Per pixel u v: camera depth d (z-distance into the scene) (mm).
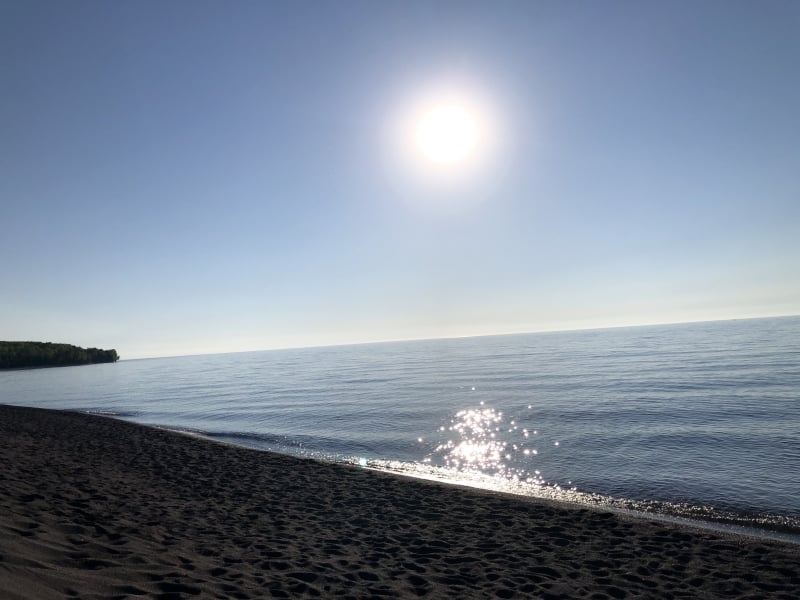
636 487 12859
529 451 17625
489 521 9711
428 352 123562
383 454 18203
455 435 21125
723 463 14438
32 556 4680
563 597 6293
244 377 69312
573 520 9789
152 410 34062
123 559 5410
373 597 5695
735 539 8695
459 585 6488
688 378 35250
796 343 67438
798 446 15695
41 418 24844
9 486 8688
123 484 11180
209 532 7816
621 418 22469
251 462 15188
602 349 83625
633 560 7688
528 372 49594
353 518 9781
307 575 6188
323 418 26906
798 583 6809
